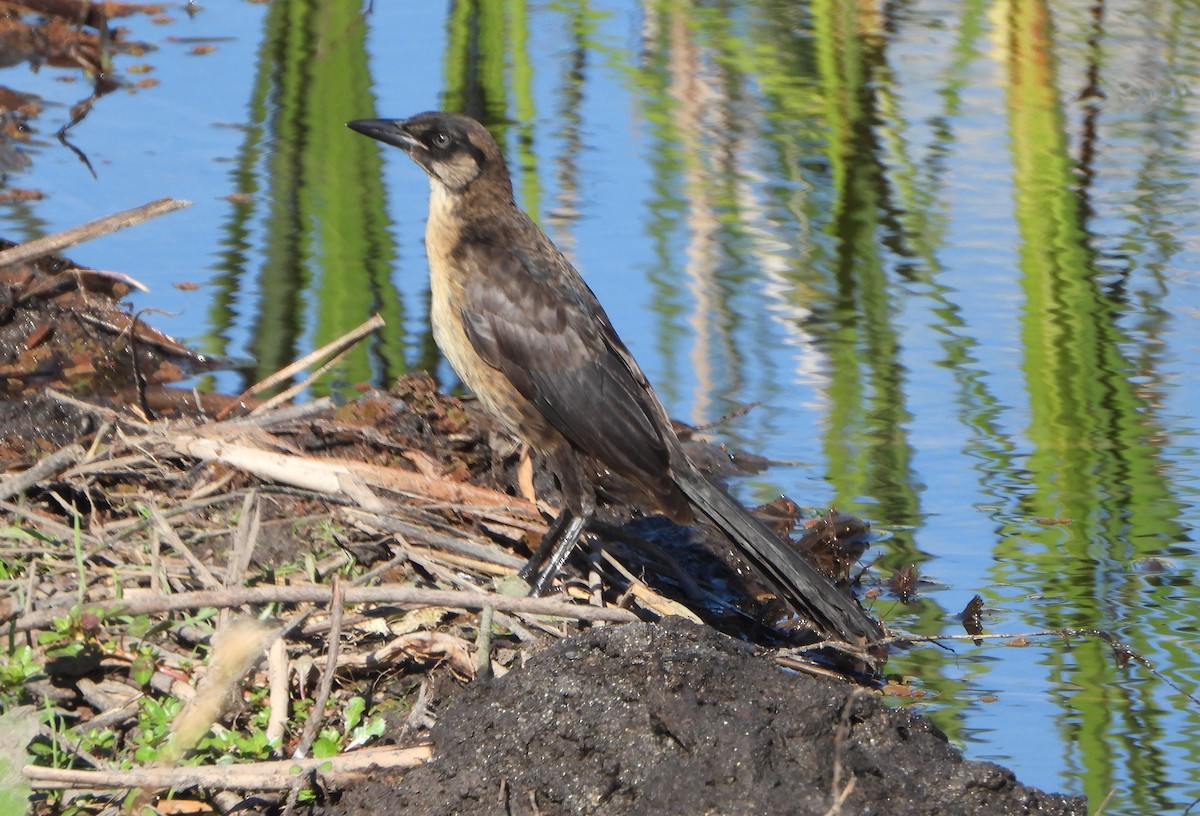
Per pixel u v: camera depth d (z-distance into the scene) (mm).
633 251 14859
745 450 12078
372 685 8461
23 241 13461
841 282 14531
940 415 12562
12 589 8469
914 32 20812
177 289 13547
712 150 17250
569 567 10125
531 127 17531
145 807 7238
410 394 11539
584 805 7418
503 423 10570
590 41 20469
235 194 15516
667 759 7480
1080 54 19844
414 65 19000
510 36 20250
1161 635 9719
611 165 16734
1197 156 17062
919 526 11156
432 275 10820
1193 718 8820
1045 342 13461
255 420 10531
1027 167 16891
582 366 10180
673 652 7887
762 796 7316
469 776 7562
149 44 19156
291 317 13383
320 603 8664
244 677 7902
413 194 15969
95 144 16188
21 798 6930
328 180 16062
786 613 10430
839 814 7191
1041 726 8742
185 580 8867
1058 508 11258
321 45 18719
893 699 9102
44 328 12414
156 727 7535
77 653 7914
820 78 19391
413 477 10352
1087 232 15438
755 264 14820
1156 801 7965
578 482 10195
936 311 14109
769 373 13047
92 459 9945
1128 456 11953
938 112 18344
